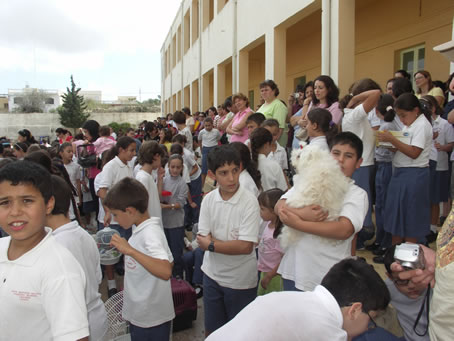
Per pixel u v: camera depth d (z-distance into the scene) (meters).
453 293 1.39
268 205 2.84
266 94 5.58
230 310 2.61
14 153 6.65
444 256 1.48
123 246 2.19
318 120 3.18
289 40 12.14
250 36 10.19
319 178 1.96
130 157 4.39
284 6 7.97
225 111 9.13
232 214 2.52
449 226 1.52
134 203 2.41
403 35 7.84
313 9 7.21
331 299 1.38
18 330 1.50
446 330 1.43
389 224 3.68
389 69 8.32
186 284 3.43
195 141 11.59
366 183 3.79
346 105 4.13
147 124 9.02
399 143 3.40
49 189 1.53
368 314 1.43
